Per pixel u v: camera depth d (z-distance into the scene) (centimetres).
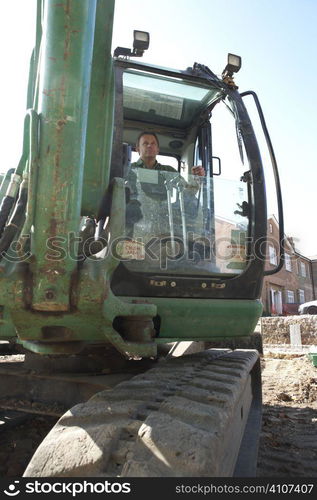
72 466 126
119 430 139
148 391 183
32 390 283
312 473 319
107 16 201
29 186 160
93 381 246
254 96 339
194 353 343
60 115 159
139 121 473
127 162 265
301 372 839
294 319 1480
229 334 271
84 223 245
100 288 172
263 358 1145
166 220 280
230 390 190
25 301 166
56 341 221
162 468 120
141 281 256
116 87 292
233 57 350
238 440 243
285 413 513
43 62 162
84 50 162
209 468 121
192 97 411
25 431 372
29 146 174
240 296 284
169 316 255
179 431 134
